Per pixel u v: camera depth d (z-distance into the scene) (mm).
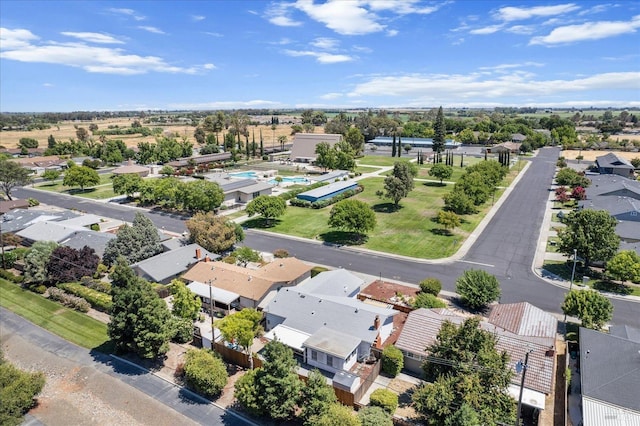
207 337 40781
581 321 40281
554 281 52156
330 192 95812
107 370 36844
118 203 96750
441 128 158375
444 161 148000
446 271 55812
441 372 29469
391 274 55125
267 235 71938
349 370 35281
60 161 152375
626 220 68500
